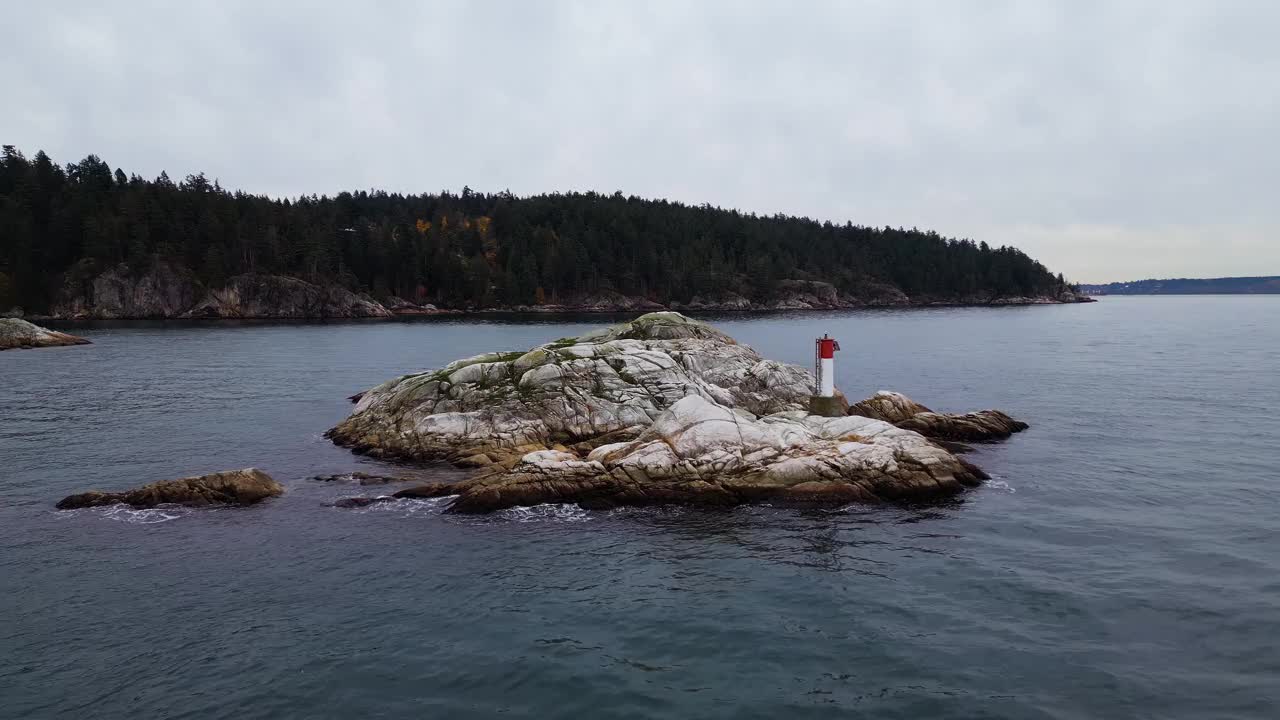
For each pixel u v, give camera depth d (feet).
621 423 88.22
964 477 70.74
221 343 247.70
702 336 119.65
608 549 55.83
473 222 643.04
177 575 51.08
